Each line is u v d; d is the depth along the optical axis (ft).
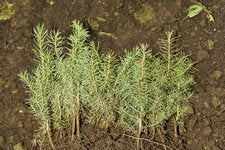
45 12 4.66
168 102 4.22
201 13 4.63
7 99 4.50
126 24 4.60
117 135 4.24
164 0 4.66
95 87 4.15
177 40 4.54
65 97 4.23
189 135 4.37
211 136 4.34
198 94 4.45
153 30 4.57
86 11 4.63
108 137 4.22
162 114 4.17
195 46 4.54
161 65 4.24
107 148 4.17
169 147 4.25
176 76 4.21
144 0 4.67
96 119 4.30
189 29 4.58
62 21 4.61
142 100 4.09
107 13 4.63
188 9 4.63
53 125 4.32
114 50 4.51
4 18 4.69
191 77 4.37
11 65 4.56
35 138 4.33
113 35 4.57
